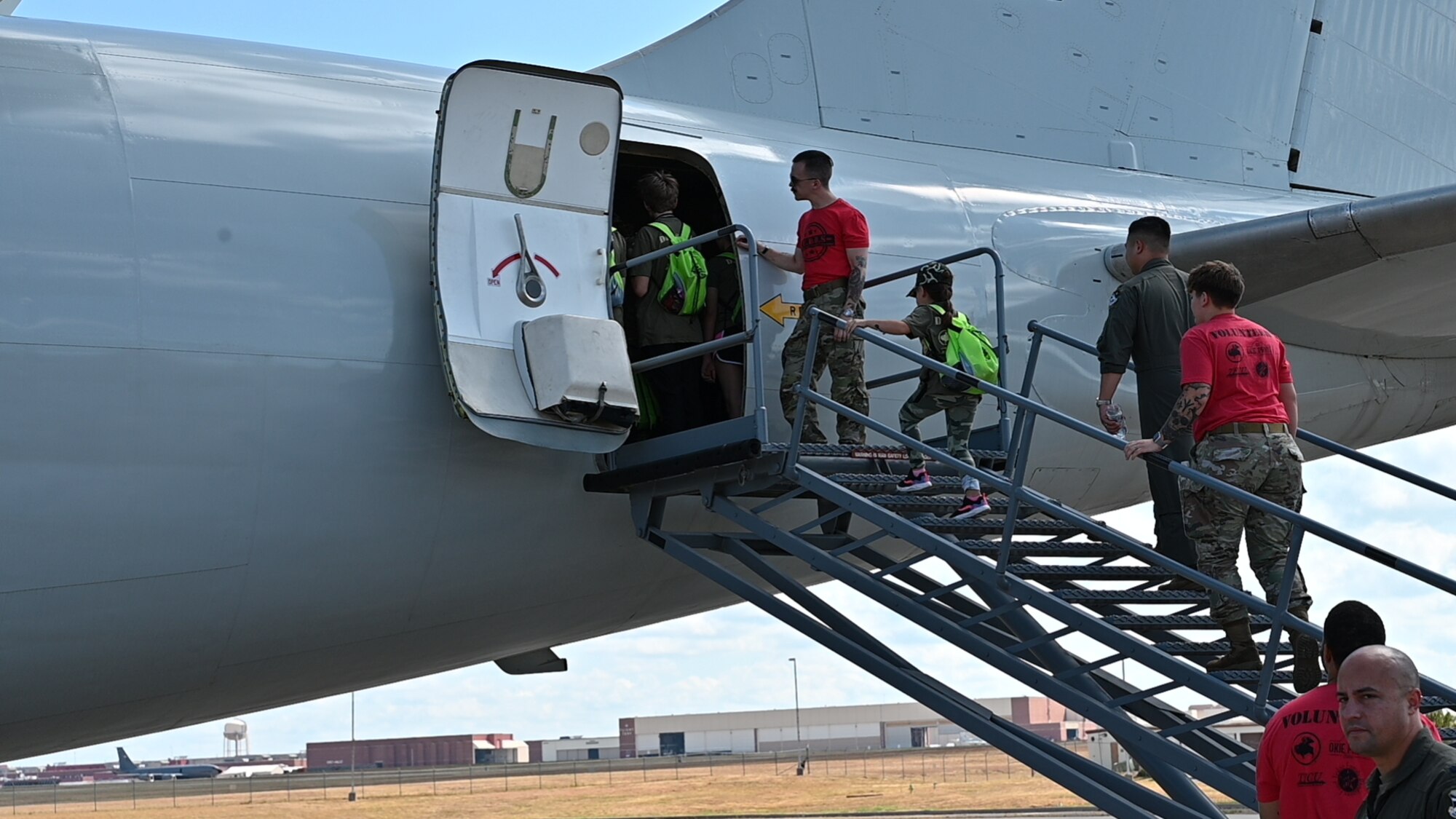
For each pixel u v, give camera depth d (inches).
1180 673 233.3
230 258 260.8
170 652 268.1
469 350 264.4
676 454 276.5
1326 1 457.1
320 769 5354.3
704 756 4202.8
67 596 248.8
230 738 7175.2
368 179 279.6
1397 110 466.6
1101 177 404.2
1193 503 245.6
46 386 241.9
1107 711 243.8
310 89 288.5
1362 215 325.1
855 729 5467.5
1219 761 284.4
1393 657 146.6
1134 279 287.0
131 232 253.3
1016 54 406.9
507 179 274.2
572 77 270.5
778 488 282.5
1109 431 282.5
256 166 269.4
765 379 312.0
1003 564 249.6
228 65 283.7
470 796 2175.2
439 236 267.4
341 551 273.0
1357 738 146.8
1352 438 420.2
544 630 331.6
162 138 263.0
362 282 271.4
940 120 391.9
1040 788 1713.8
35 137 251.9
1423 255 333.7
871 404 329.4
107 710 276.7
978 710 266.7
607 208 282.8
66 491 243.6
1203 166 431.2
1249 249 338.6
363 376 268.7
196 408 253.8
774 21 379.9
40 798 2672.2
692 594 350.0
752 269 266.4
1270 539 243.4
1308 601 246.2
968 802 1518.2
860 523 346.3
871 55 387.5
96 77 264.7
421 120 296.2
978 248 328.8
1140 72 425.4
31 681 256.2
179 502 253.3
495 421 262.7
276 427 260.8
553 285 274.7
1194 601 269.1
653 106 342.6
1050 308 361.1
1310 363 395.2
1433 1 475.5
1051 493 371.9
